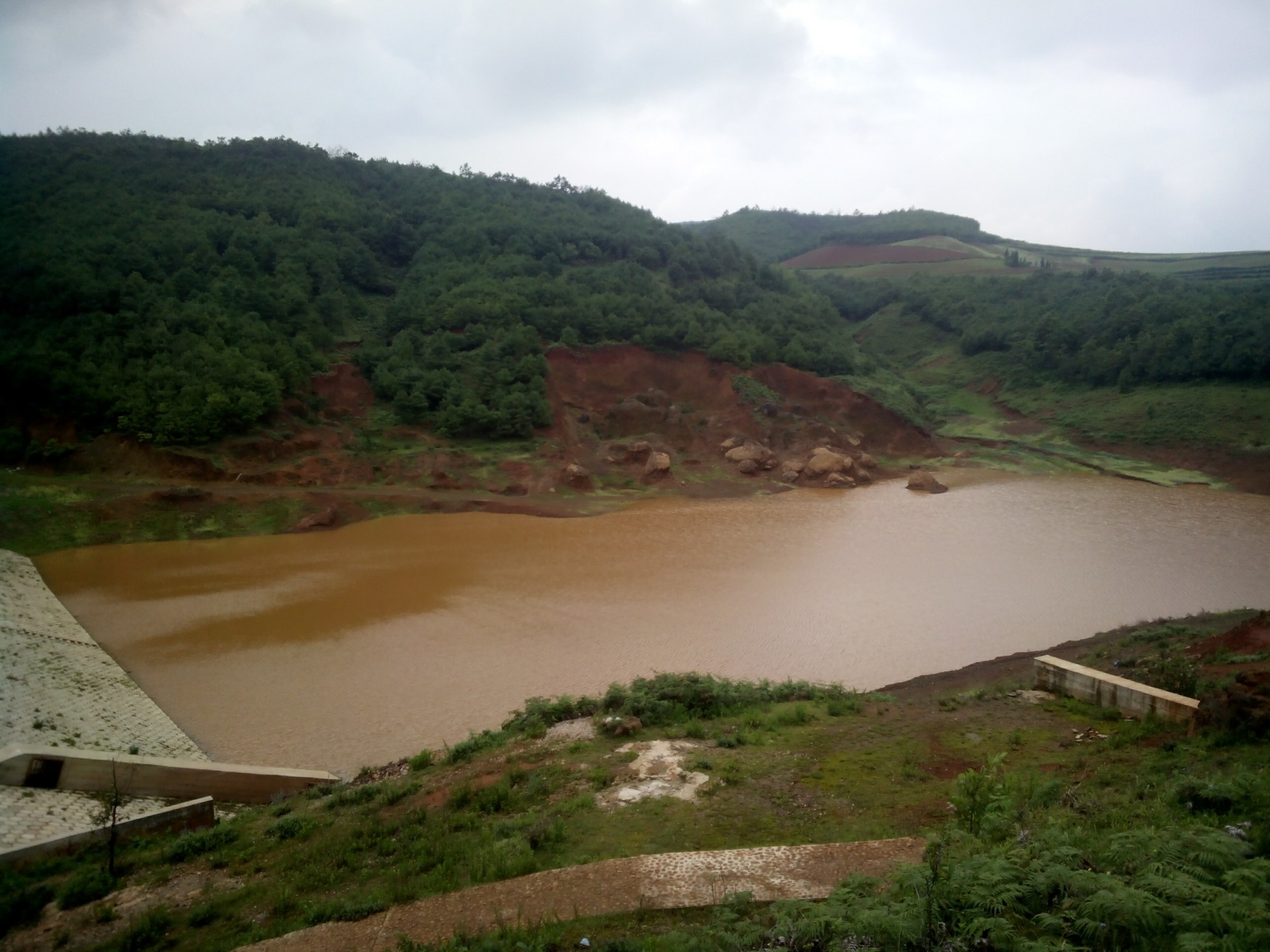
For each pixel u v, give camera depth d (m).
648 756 18.72
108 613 38.66
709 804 15.80
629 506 66.50
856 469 80.00
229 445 64.12
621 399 86.06
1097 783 15.09
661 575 45.31
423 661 32.62
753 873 12.04
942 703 23.59
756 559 49.06
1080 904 8.32
